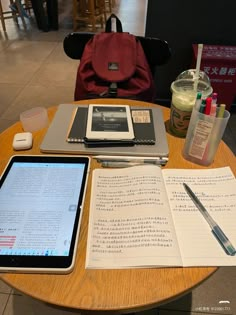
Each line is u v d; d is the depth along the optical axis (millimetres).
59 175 652
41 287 458
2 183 624
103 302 442
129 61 1235
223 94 2025
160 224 543
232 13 1900
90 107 880
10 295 1087
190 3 1875
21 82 2566
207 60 1859
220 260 499
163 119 883
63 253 490
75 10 3674
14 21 4043
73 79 2639
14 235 514
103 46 1244
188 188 644
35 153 752
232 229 556
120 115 846
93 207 587
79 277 472
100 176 665
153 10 1932
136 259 490
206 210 594
